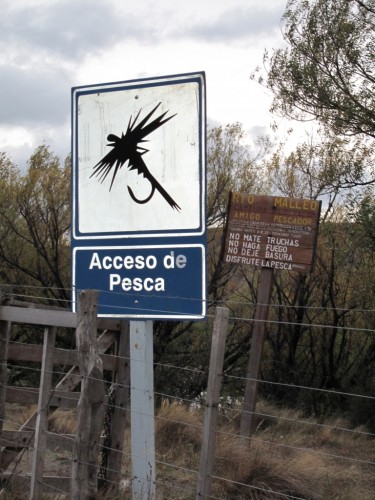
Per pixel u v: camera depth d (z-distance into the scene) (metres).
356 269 16.44
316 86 13.91
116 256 6.09
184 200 5.88
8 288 6.73
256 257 10.48
